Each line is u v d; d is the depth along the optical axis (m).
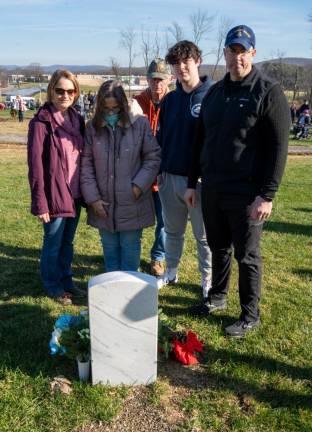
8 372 3.00
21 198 8.34
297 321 3.81
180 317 3.81
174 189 3.96
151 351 2.87
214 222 3.54
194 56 3.62
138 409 2.75
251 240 3.38
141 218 3.71
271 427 2.62
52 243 3.97
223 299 3.93
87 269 4.88
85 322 3.09
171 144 3.89
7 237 5.86
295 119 27.78
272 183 3.13
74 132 3.76
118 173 3.57
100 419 2.65
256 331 3.61
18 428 2.56
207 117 3.32
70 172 3.77
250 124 3.09
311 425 2.63
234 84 3.17
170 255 4.40
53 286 4.14
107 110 3.47
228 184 3.28
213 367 3.13
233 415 2.71
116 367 2.87
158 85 4.31
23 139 19.47
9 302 4.05
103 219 3.72
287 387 2.96
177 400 2.84
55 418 2.64
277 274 4.89
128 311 2.76
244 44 2.96
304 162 15.88
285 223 7.05
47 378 2.95
